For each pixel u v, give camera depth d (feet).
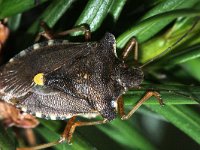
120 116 0.17
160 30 0.17
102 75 0.18
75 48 0.18
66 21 0.17
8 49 0.18
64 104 0.18
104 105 0.18
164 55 0.16
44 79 0.18
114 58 0.18
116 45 0.16
